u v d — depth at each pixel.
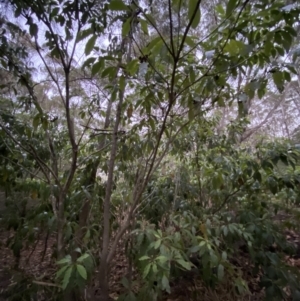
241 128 2.90
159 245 1.34
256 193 2.31
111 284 2.00
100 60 1.25
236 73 1.32
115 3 0.97
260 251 1.87
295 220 2.45
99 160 2.10
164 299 2.01
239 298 1.92
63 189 1.59
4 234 2.73
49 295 1.60
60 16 1.54
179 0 0.96
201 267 1.91
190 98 1.50
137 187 1.83
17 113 2.26
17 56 1.86
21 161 2.09
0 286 1.81
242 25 1.12
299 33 1.50
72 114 2.24
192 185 2.50
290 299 1.97
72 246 1.57
